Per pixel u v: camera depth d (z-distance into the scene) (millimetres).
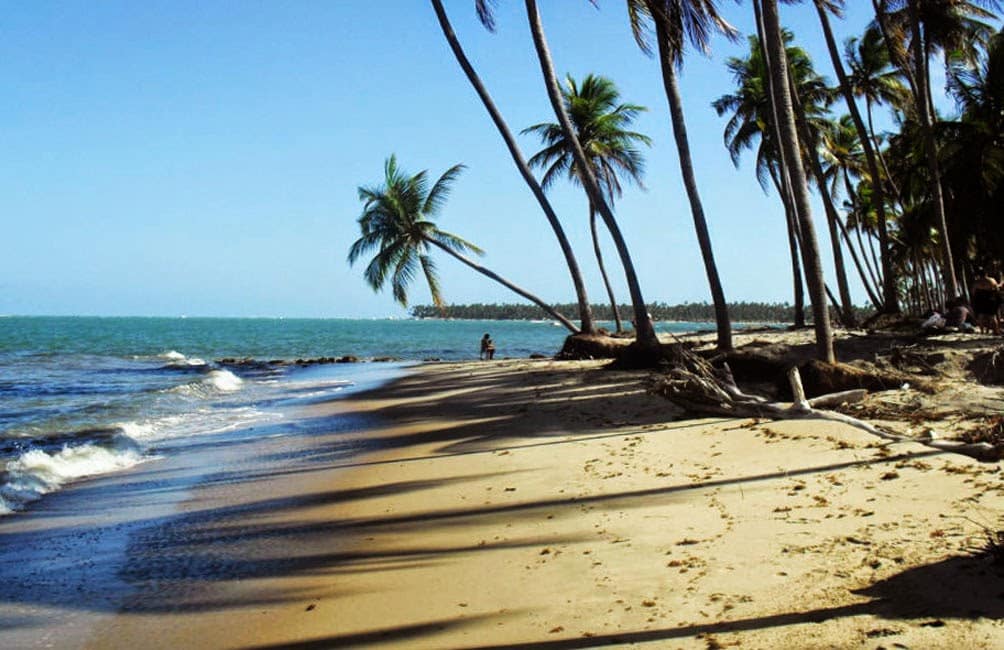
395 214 37312
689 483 7828
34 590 5926
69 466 10805
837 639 3852
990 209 31109
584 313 30750
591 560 5719
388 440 13133
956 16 27438
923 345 14797
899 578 4566
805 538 5609
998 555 4543
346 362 43562
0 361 41500
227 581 6051
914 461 7578
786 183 30203
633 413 13359
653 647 4066
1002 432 8070
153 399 21562
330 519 7871
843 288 29469
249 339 88125
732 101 34750
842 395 11383
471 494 8430
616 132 37969
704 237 18938
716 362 15164
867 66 34750
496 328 180125
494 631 4609
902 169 39344
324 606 5375
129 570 6398
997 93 29094
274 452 12359
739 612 4402
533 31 21000
